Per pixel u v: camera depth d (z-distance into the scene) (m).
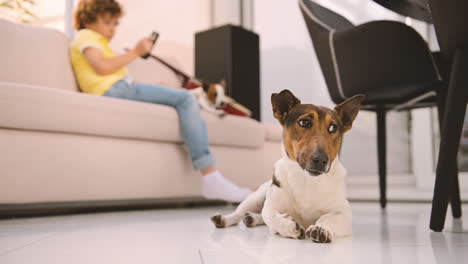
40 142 1.97
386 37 2.12
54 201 2.02
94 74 2.59
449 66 2.08
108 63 2.51
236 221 1.63
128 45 3.96
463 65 1.36
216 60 3.79
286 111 1.37
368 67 2.19
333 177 1.31
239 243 1.17
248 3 4.82
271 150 3.40
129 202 2.40
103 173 2.22
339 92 2.33
